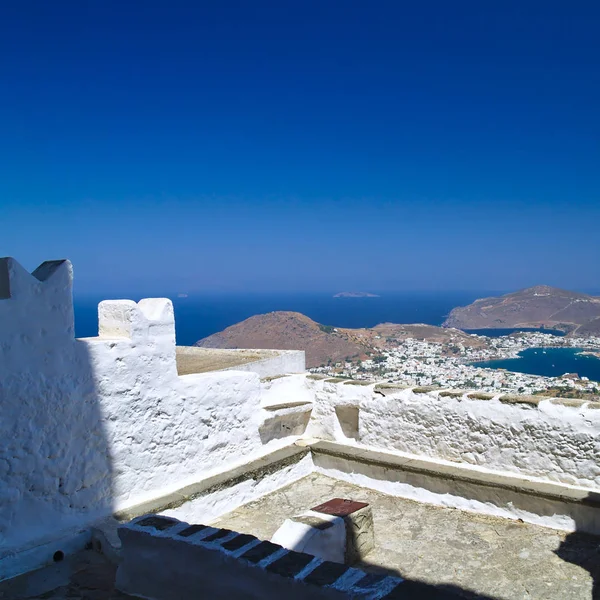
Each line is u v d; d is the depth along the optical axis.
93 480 4.70
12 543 4.12
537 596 3.94
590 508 4.71
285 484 6.26
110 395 4.81
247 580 3.05
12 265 4.11
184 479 5.50
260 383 6.41
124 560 3.67
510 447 5.41
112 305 5.09
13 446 4.14
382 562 4.53
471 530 5.02
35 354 4.26
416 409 6.04
